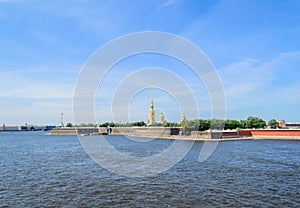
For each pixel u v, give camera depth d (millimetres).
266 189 35469
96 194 33594
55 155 75750
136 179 41969
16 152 85938
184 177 43344
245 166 54625
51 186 37562
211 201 30344
